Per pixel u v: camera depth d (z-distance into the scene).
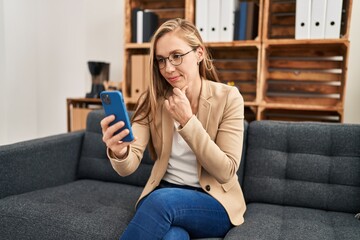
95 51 2.78
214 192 1.11
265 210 1.29
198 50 1.15
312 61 2.18
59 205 1.25
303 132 1.40
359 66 2.12
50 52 2.93
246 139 1.50
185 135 1.02
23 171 1.46
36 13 2.92
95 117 1.76
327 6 1.82
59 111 2.97
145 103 1.24
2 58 2.69
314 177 1.35
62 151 1.66
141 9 2.31
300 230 1.07
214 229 1.05
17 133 2.85
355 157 1.32
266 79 2.20
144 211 0.93
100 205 1.31
